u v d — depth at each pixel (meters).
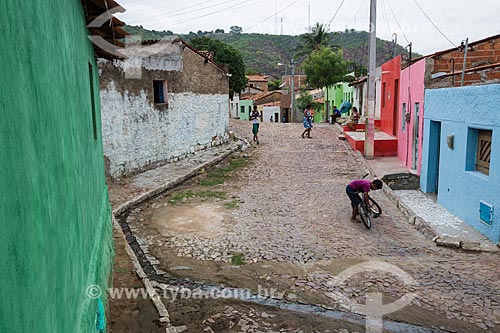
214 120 20.48
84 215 4.00
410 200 12.02
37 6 2.37
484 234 8.84
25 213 1.81
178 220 10.04
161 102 16.12
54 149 2.60
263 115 46.09
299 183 13.87
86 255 3.94
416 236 8.93
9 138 1.66
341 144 21.42
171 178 13.91
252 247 8.29
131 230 9.38
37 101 2.20
